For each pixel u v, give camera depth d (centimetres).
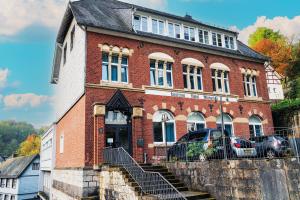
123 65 1698
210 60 2050
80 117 1562
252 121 2147
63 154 1961
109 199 1241
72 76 1853
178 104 1806
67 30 2108
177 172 1317
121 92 1597
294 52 4594
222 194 1105
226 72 2125
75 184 1475
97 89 1547
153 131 1670
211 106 1939
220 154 1229
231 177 1084
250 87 2239
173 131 1764
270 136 1334
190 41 2031
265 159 995
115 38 1684
